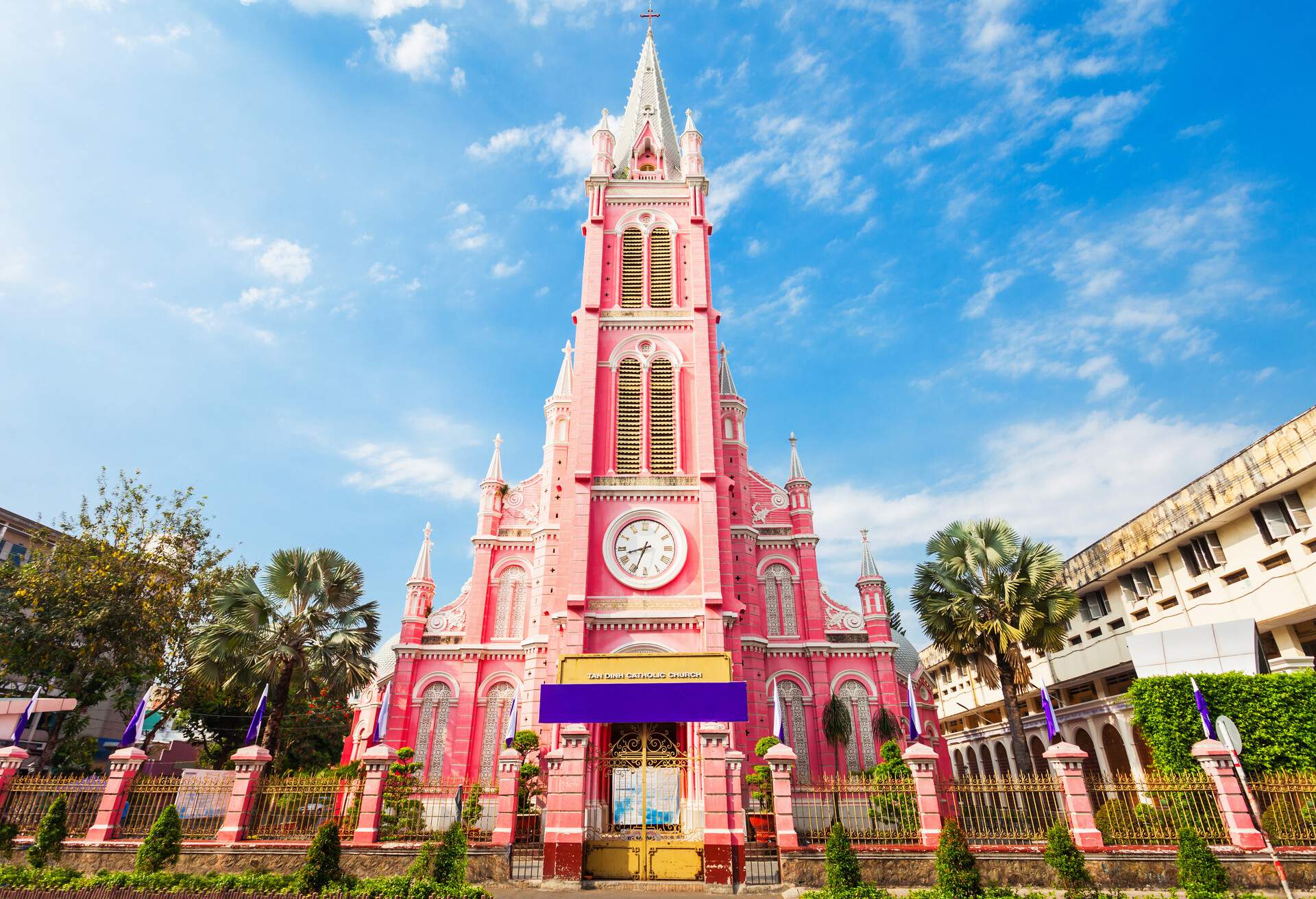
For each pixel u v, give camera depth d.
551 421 41.28
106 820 20.39
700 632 27.53
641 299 34.59
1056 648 28.88
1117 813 19.39
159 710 35.00
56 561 33.41
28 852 19.06
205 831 20.84
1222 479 29.31
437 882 17.20
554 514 37.88
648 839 20.70
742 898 18.31
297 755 44.97
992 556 29.36
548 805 20.16
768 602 36.94
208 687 35.53
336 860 16.89
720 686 21.59
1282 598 27.36
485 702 35.84
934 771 19.27
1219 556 30.72
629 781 24.56
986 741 48.94
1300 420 25.66
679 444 31.16
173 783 21.33
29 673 32.47
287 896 15.91
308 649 29.52
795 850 18.59
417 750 35.00
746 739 29.92
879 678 34.78
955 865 16.48
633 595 28.16
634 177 38.47
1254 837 17.25
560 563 29.31
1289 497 27.23
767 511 38.84
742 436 39.41
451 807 27.19
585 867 19.88
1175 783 18.75
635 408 32.06
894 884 18.06
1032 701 44.31
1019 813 19.70
